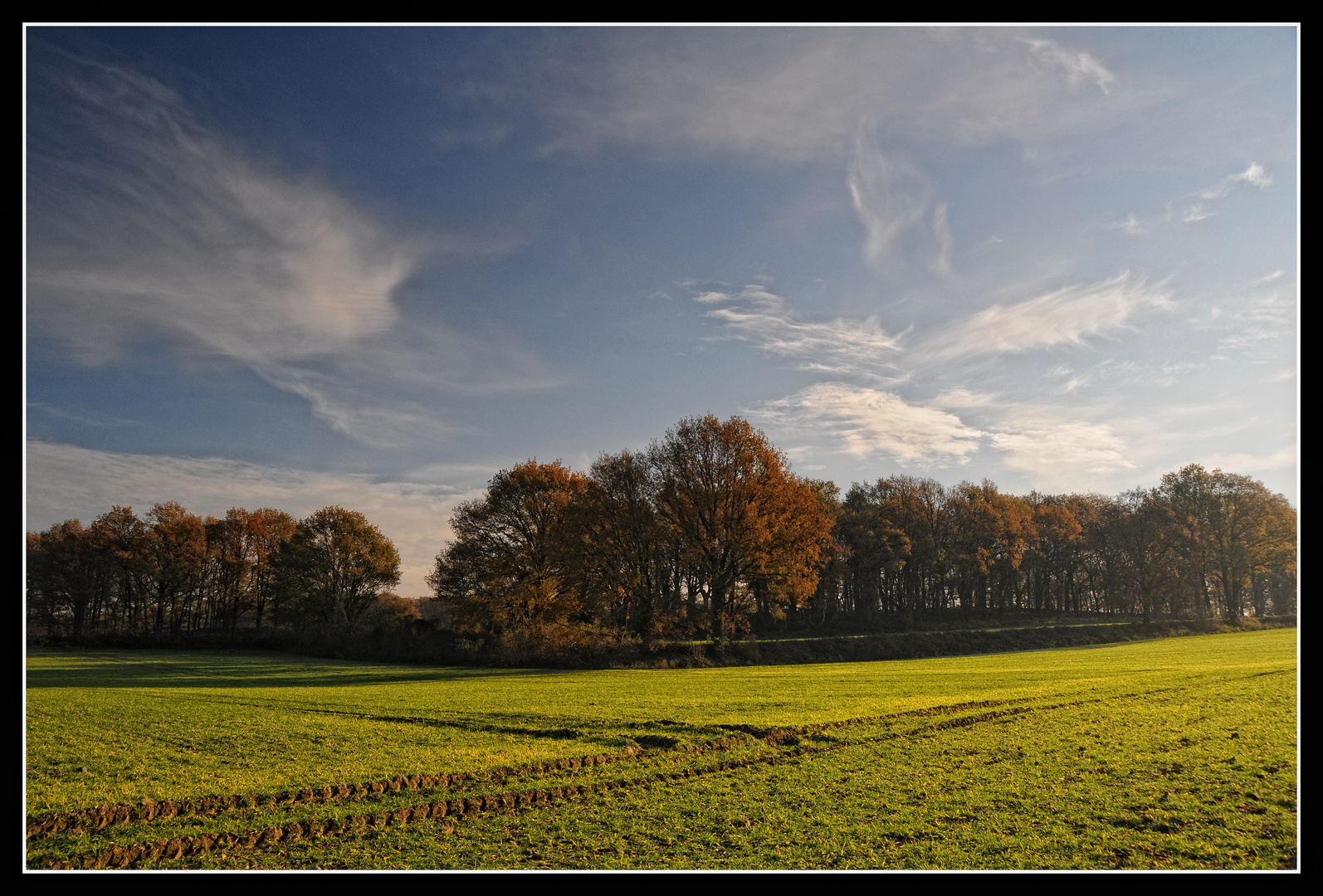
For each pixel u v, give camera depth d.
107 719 25.59
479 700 30.69
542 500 67.12
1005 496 102.06
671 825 13.40
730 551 57.94
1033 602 124.38
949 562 96.88
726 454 58.88
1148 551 86.62
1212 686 30.17
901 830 12.95
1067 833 12.70
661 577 68.12
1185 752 18.34
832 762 18.12
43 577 84.88
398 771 17.23
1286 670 34.75
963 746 19.69
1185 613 93.25
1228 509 82.19
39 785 15.98
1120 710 24.84
